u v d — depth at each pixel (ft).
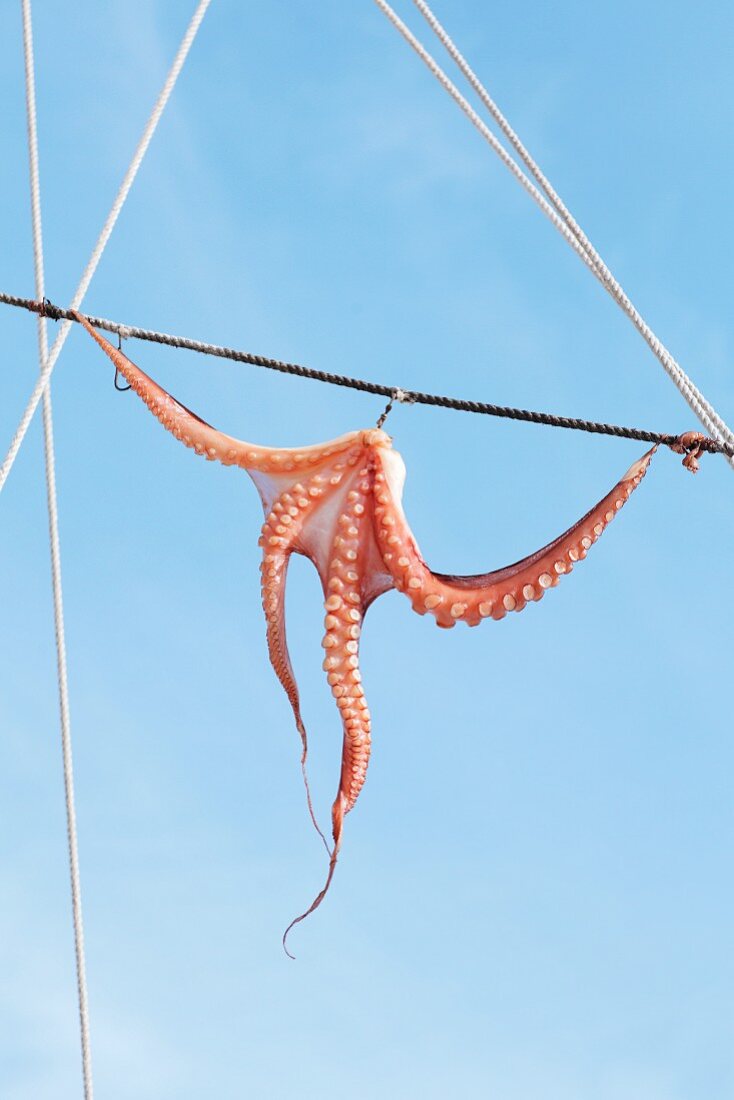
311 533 17.84
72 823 19.24
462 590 17.74
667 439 17.88
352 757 17.58
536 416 17.88
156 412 17.92
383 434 17.81
